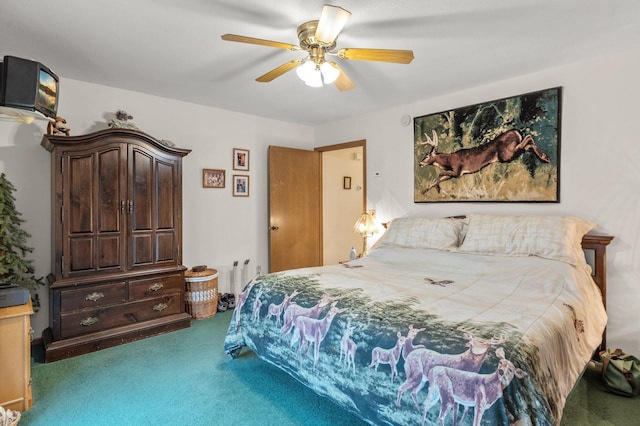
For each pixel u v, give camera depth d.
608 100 2.53
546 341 1.43
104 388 2.18
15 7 1.89
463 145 3.32
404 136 3.84
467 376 1.27
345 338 1.70
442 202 3.51
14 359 1.92
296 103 3.79
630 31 2.17
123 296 2.92
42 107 2.06
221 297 3.94
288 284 2.28
